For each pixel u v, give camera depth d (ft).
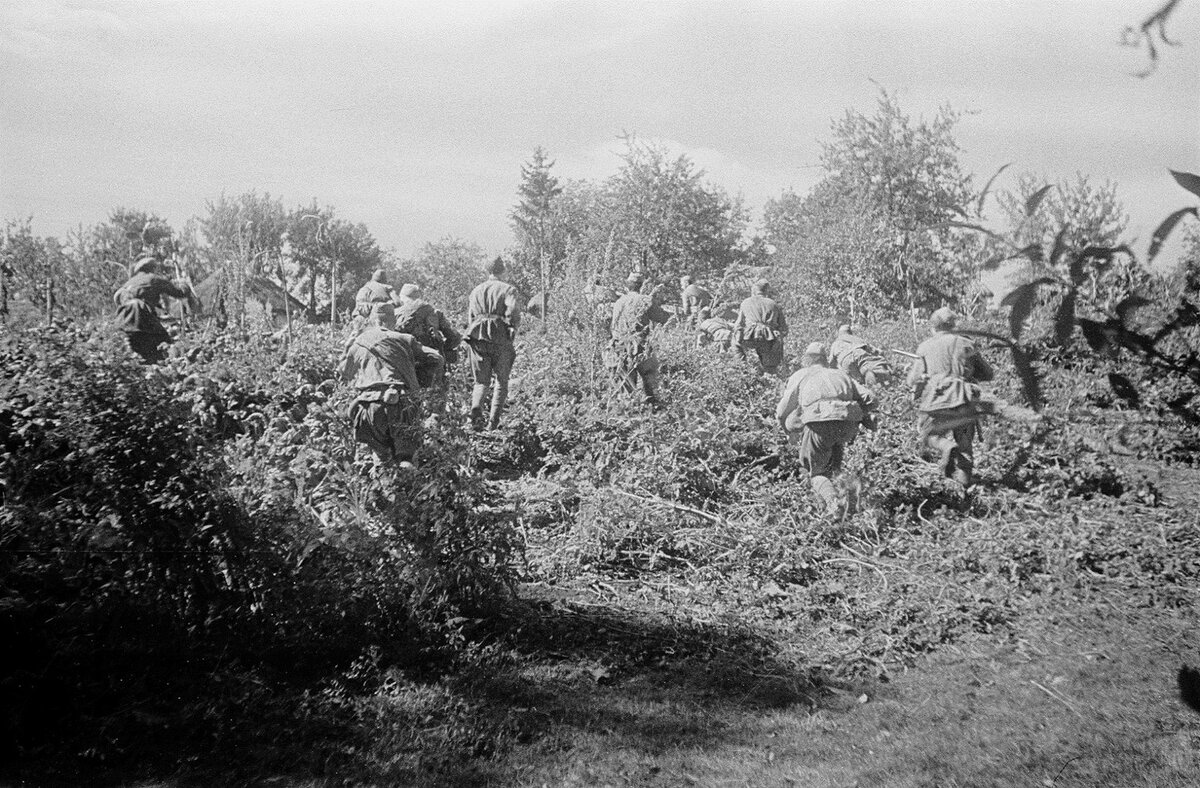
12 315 33.01
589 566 26.25
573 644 21.33
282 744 16.37
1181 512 29.27
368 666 18.58
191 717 16.58
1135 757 17.13
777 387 46.29
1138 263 3.99
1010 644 22.59
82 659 17.29
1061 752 17.39
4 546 17.34
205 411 29.35
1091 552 27.32
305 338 43.09
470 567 20.54
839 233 76.54
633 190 116.57
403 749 16.38
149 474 18.58
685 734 17.85
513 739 17.10
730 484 33.37
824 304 78.02
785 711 19.08
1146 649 22.21
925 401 32.30
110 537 17.81
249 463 21.80
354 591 19.71
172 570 18.61
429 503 20.45
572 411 39.17
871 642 22.40
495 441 37.52
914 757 17.11
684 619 23.15
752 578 25.84
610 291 47.98
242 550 19.10
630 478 31.89
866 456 33.60
